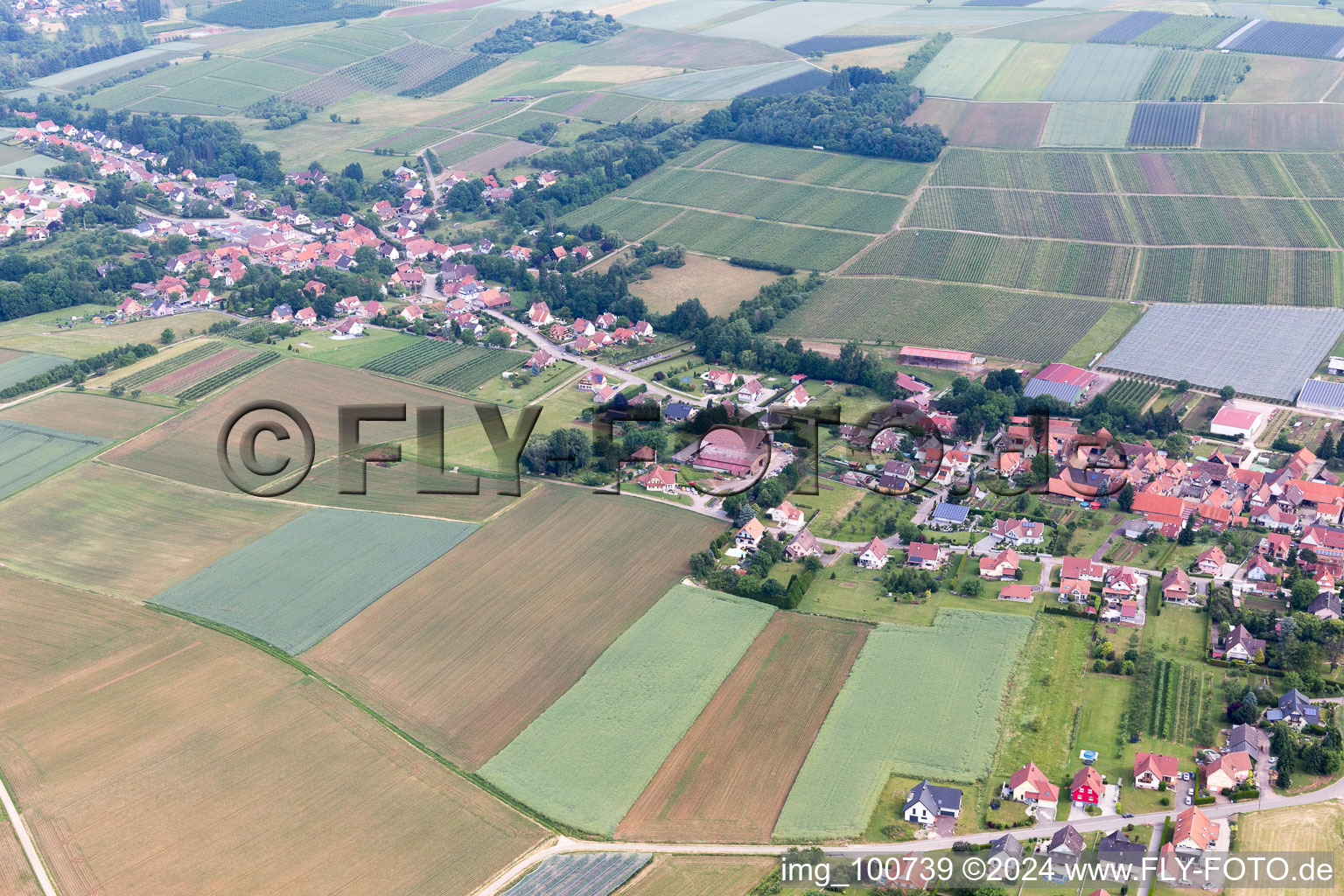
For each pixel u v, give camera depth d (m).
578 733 185.88
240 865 159.25
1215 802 168.62
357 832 165.50
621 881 155.88
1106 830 163.62
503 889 155.12
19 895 155.00
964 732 183.38
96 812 169.75
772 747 181.88
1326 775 173.38
